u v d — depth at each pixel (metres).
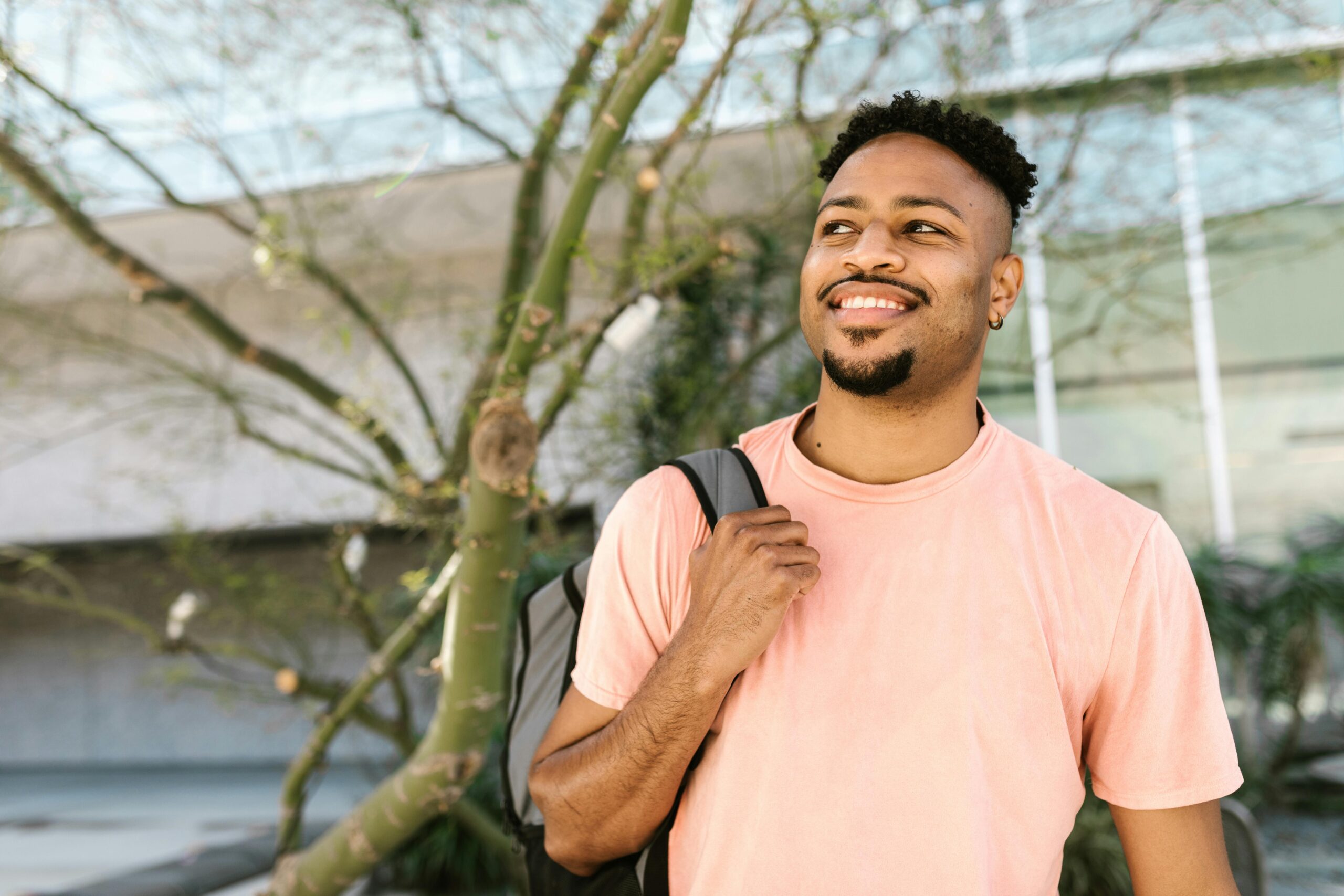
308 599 4.83
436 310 5.29
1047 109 4.09
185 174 6.03
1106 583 1.03
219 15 3.77
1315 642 5.80
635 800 1.04
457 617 2.49
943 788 0.96
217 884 5.24
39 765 10.21
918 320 1.02
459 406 3.66
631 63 2.46
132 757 10.07
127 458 7.99
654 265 2.79
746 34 2.62
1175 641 1.04
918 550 1.04
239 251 6.68
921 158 1.07
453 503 3.56
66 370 6.08
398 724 4.34
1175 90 3.91
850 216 1.06
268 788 8.67
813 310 1.08
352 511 6.44
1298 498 6.09
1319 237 5.83
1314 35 3.46
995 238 1.08
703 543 1.11
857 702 1.00
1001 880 0.97
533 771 1.16
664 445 4.62
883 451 1.09
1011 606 1.02
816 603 1.04
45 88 2.96
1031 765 0.98
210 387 4.36
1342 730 5.96
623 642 1.12
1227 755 1.04
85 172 3.47
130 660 10.09
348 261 5.83
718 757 1.03
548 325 2.26
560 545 3.57
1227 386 6.13
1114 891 4.23
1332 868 4.85
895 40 3.35
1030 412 6.26
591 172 2.13
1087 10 3.85
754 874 0.97
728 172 5.00
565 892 1.20
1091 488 1.08
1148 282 6.10
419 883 5.32
